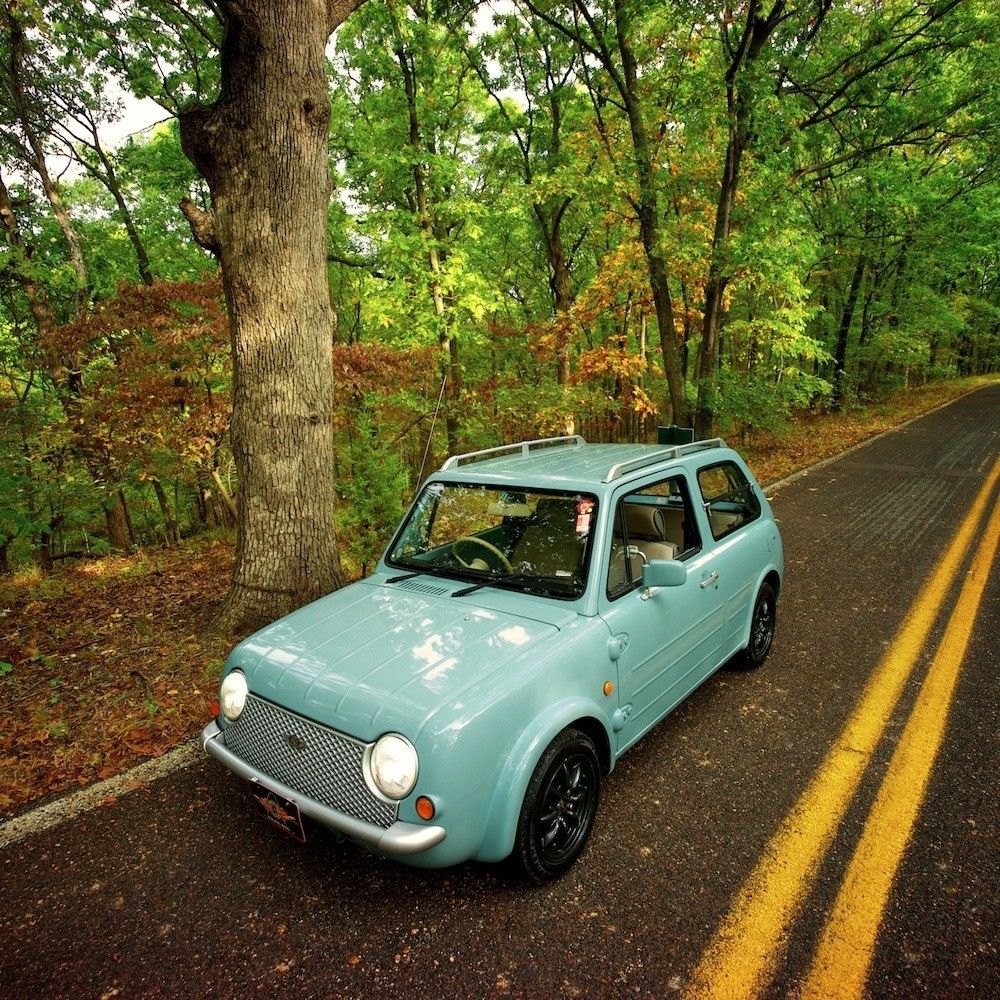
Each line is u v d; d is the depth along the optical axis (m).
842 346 23.05
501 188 19.19
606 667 3.01
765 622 4.94
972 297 31.48
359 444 6.43
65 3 12.57
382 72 14.56
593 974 2.31
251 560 5.13
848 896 2.65
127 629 5.76
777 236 11.48
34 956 2.44
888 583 6.58
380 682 2.57
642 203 12.06
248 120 4.55
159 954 2.43
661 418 22.39
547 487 3.46
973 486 11.23
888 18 12.55
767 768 3.57
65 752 3.82
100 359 9.68
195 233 4.82
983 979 2.27
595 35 11.62
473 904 2.64
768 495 11.20
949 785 3.39
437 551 3.69
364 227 14.50
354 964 2.37
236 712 2.88
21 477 9.09
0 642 5.66
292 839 3.07
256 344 4.86
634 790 3.39
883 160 15.36
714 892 2.68
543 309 25.03
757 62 10.55
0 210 12.61
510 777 2.46
